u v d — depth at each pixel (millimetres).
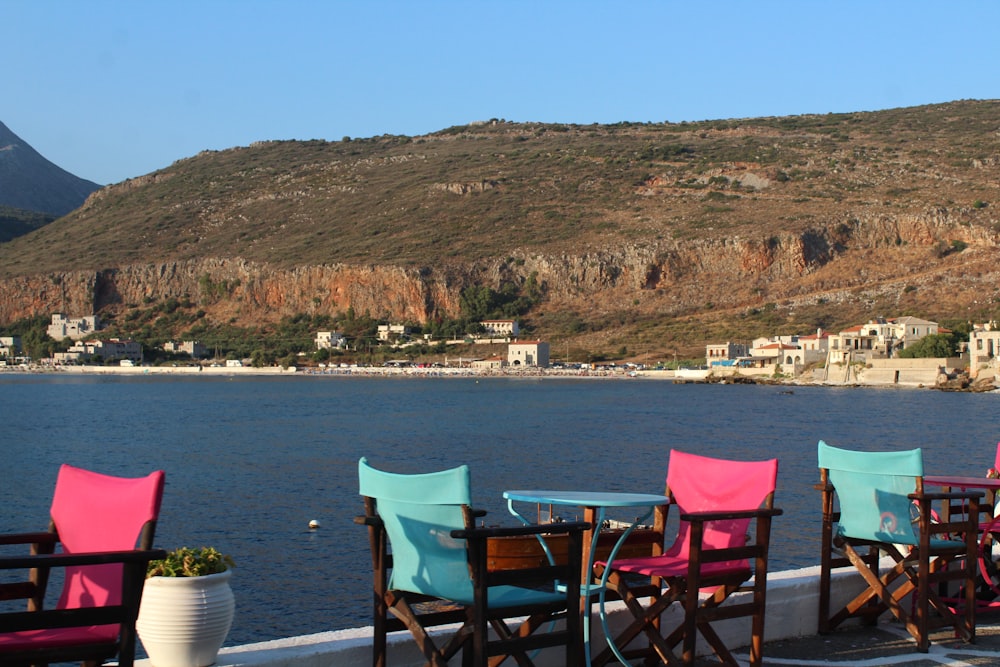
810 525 33938
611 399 129875
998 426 86125
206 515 38938
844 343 164625
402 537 7234
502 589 7734
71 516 6922
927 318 188750
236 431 84625
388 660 7934
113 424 93188
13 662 5996
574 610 7500
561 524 7359
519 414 102875
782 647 9820
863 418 95250
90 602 6625
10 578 26609
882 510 9836
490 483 49969
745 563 8781
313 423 93000
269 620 23984
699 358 198500
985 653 9695
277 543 32844
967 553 10039
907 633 10359
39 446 72250
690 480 8984
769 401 122938
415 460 61156
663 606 8211
